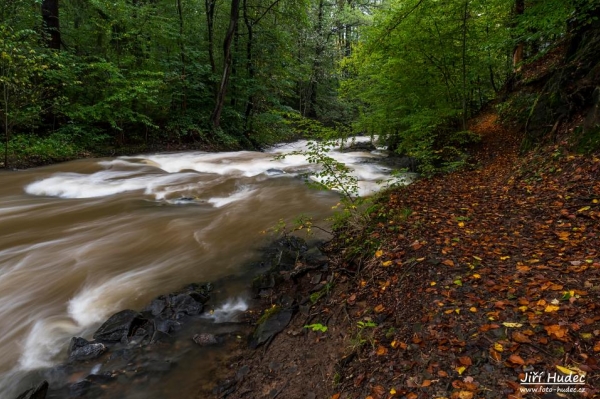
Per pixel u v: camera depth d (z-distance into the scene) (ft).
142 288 17.28
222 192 32.68
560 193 18.17
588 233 13.65
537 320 9.39
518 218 16.80
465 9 33.42
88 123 47.62
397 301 12.38
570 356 8.11
